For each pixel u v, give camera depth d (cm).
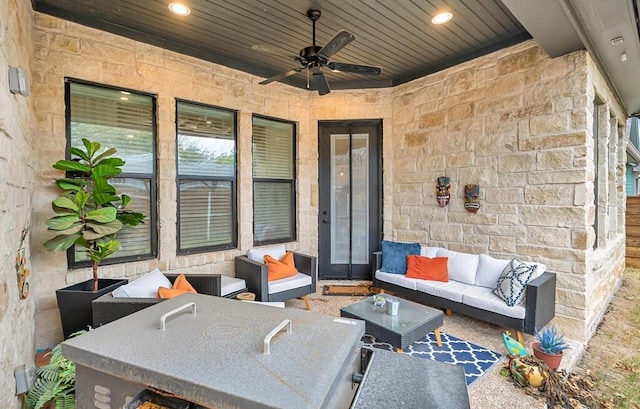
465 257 366
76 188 271
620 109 490
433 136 422
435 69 416
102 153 291
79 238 262
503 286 301
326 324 107
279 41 348
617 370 257
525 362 235
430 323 263
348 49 368
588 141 299
